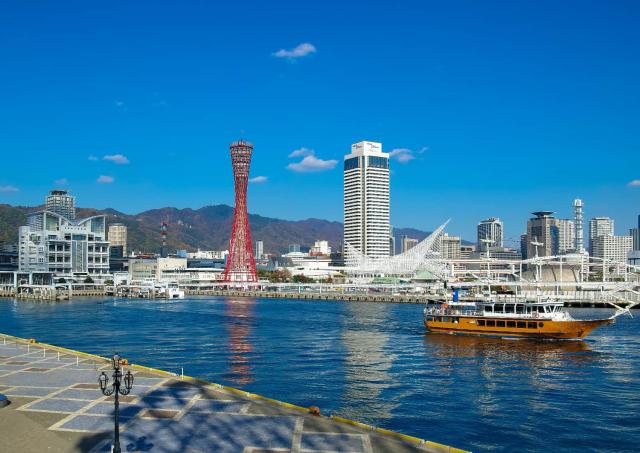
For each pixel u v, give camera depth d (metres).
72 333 137.50
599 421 64.44
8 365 76.12
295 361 98.69
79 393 61.31
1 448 45.09
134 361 97.94
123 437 47.97
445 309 138.38
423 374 88.38
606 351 110.12
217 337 130.38
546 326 123.00
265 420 52.75
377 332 140.25
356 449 45.72
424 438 58.91
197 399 59.41
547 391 77.62
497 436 59.62
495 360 100.56
